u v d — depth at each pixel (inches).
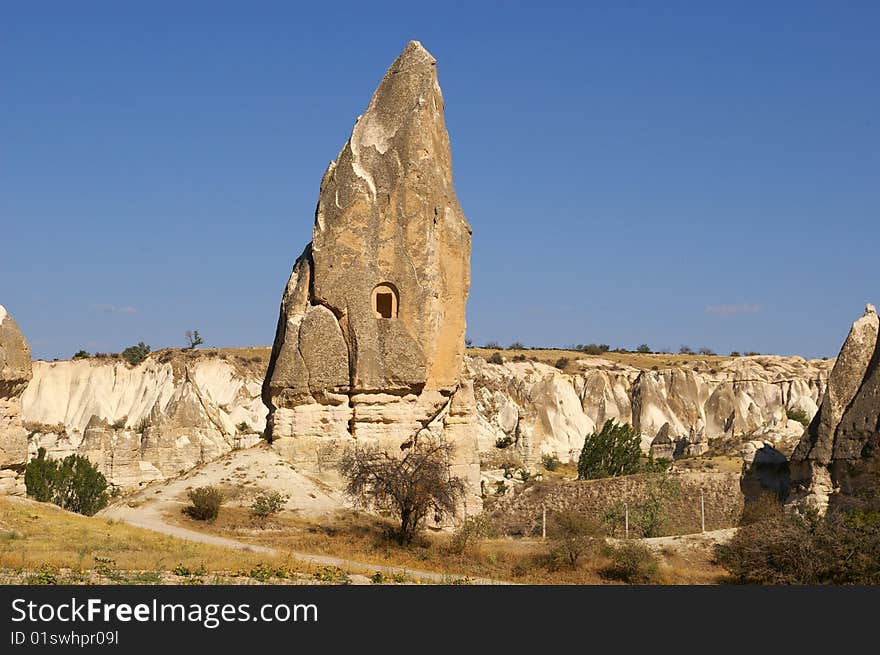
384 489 1668.3
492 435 3528.5
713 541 1699.1
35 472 2048.5
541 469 3225.9
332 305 1941.4
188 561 1259.2
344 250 1948.8
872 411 1967.3
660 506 2007.9
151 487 1898.4
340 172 1991.9
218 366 4810.5
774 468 2124.8
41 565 1162.6
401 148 2009.1
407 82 2046.0
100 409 4603.8
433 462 1732.3
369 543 1611.7
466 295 2034.9
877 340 2026.3
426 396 1972.2
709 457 2320.4
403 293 1967.3
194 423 2886.3
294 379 1927.9
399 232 1983.3
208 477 1860.2
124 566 1196.5
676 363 6058.1
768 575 1462.8
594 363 5821.9
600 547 1603.1
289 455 1911.9
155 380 4707.2
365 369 1920.5
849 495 1910.7
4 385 1604.3
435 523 1831.9
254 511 1733.5
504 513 2081.7
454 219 2034.9
